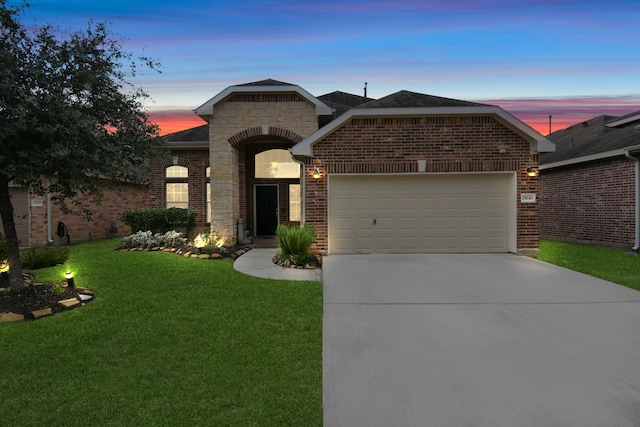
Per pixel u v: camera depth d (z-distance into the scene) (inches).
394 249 423.8
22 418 120.3
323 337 187.5
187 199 647.1
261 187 613.9
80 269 338.0
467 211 420.8
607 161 513.7
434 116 410.6
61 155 198.4
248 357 164.6
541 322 208.5
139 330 195.3
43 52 219.6
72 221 583.2
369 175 418.9
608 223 513.3
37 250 365.7
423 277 310.8
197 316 216.5
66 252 375.6
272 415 123.0
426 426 117.8
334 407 127.9
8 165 210.2
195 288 278.5
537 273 324.2
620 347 175.5
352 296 258.1
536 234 409.7
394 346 177.3
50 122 205.5
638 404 129.0
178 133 687.1
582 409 126.3
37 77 209.8
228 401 130.4
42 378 146.4
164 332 192.7
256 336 188.1
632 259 411.8
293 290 275.3
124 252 436.1
